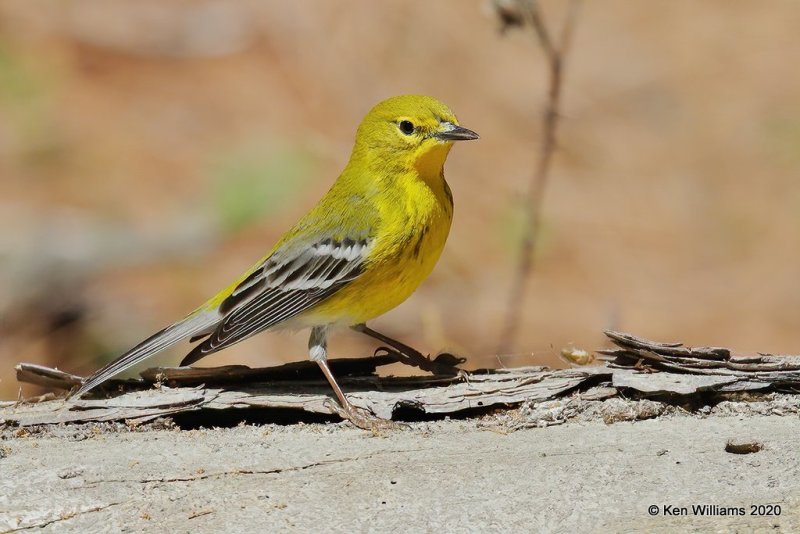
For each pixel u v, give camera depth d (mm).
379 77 19547
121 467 7504
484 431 8055
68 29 20844
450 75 19656
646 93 19406
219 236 16359
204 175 17281
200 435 8148
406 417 8398
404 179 8805
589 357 9406
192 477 7332
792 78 19531
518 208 16094
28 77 19203
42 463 7586
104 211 16500
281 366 8828
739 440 7445
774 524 6508
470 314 14773
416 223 8742
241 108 18828
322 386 8750
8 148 18031
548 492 6977
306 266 8836
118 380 8680
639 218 16953
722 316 14859
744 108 18906
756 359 8281
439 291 15359
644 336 14352
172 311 14742
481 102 19078
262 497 7043
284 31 20812
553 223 16516
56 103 18922
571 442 7727
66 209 16547
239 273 15586
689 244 16422
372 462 7496
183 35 20906
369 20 20781
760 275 15688
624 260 16031
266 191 16766
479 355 13555
